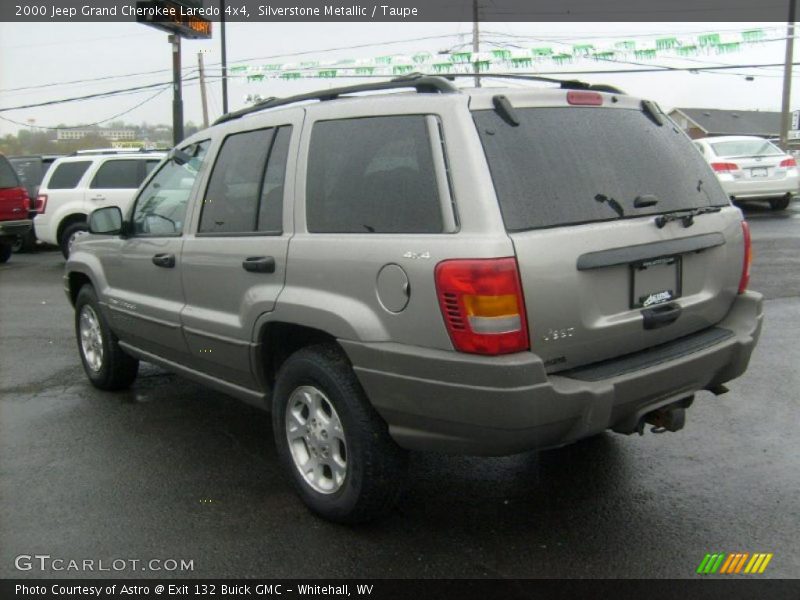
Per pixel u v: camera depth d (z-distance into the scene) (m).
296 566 3.32
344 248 3.39
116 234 5.06
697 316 3.68
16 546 3.52
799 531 3.49
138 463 4.44
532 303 2.99
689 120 62.78
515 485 4.05
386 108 3.43
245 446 4.69
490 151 3.12
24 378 6.28
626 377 3.18
